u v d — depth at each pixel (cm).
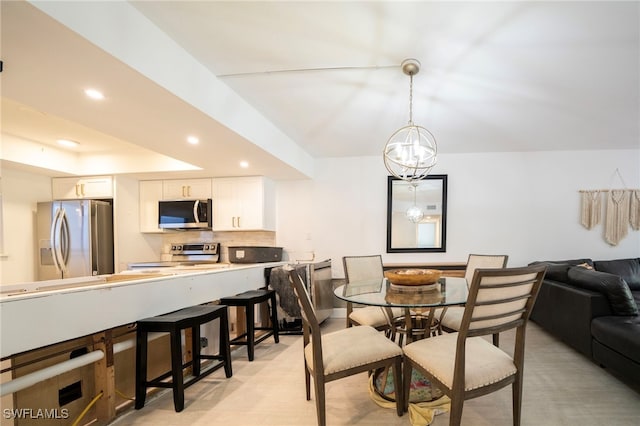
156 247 435
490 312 138
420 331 210
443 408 176
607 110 265
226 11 145
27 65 138
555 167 395
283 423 168
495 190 402
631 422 164
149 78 151
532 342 285
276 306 319
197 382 216
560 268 289
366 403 186
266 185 409
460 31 161
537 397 188
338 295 204
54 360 166
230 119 222
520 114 276
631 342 184
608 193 385
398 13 148
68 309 146
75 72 145
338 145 372
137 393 184
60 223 346
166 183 411
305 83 216
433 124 300
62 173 365
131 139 247
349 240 421
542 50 178
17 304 127
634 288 343
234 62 189
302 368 240
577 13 147
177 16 148
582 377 214
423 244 407
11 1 100
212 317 209
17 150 309
